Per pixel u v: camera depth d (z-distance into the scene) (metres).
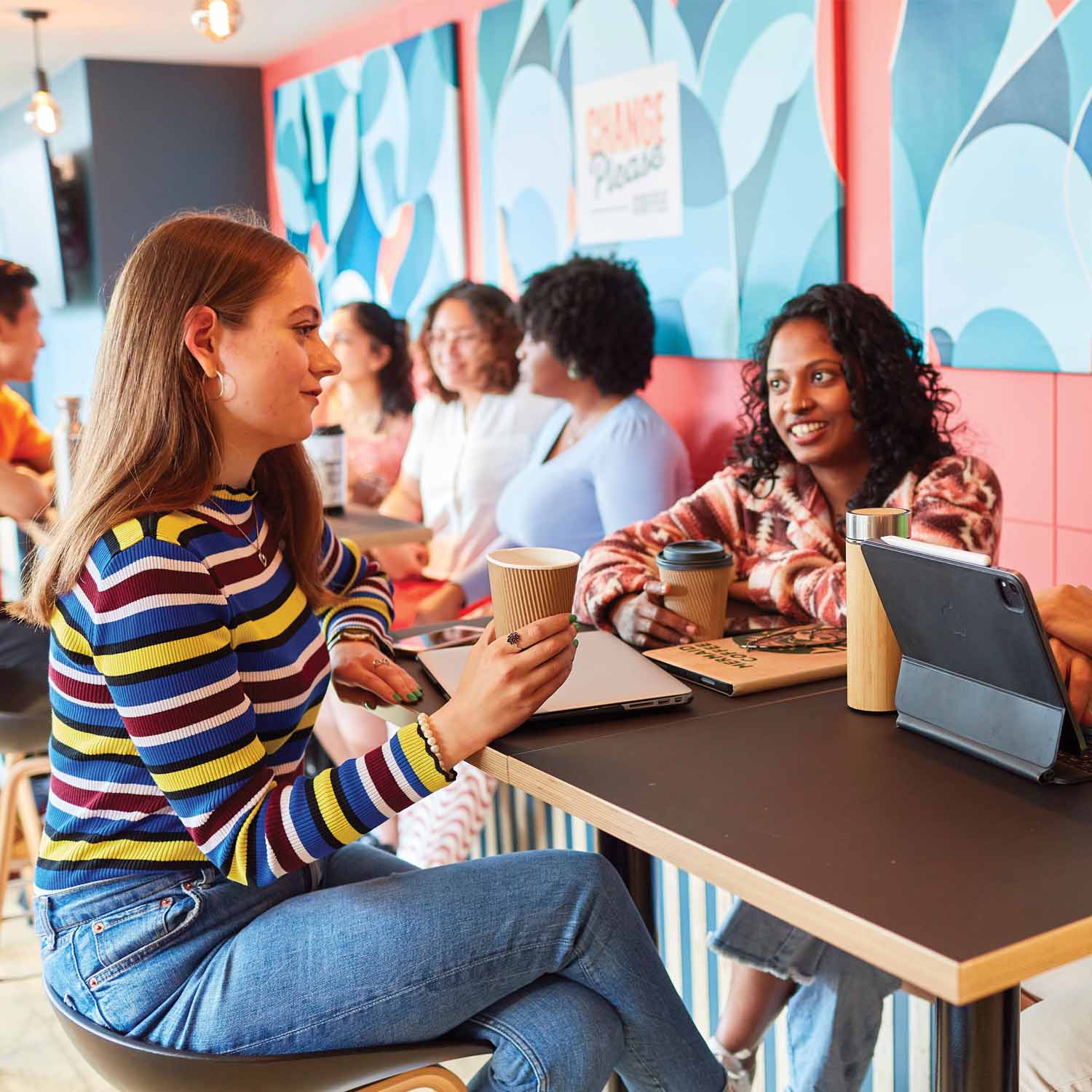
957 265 2.28
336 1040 1.09
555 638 1.09
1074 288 2.07
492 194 3.67
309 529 1.38
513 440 3.28
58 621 1.12
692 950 1.90
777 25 2.59
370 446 4.00
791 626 1.54
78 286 5.30
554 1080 1.08
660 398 3.11
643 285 2.89
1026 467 2.24
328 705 2.65
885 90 2.40
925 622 1.05
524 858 1.15
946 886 0.79
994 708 1.01
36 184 5.39
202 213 1.28
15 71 5.10
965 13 2.19
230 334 1.14
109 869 1.13
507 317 3.29
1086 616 1.14
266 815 1.06
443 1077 1.14
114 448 1.12
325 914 1.12
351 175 4.46
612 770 1.03
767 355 1.80
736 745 1.08
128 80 4.91
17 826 2.77
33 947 2.53
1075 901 0.77
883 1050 1.59
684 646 1.39
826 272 2.56
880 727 1.11
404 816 2.34
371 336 3.89
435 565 3.46
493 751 1.09
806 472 1.81
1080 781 0.96
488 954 1.10
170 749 1.05
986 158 2.19
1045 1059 1.29
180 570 1.07
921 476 1.71
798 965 1.53
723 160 2.79
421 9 3.91
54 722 1.15
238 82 5.08
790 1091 1.60
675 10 2.86
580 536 3.00
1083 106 2.01
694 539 1.78
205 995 1.10
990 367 2.25
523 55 3.43
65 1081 2.07
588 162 3.22
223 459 1.19
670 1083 1.17
